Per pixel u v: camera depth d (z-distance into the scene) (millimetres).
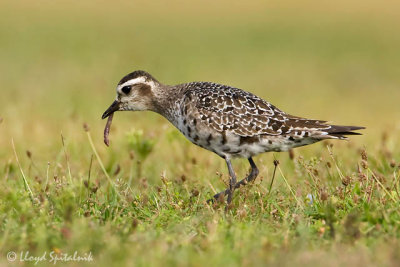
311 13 55094
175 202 12477
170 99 14219
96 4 57594
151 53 38625
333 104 28109
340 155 16031
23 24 47688
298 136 12938
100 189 13375
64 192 11656
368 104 28516
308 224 11039
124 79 14602
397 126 20047
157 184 14469
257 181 13594
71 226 10484
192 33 47125
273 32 47750
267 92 30031
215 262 9266
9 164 15430
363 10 55844
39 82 30500
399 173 12891
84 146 17547
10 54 37562
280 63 37469
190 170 15445
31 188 12984
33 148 18031
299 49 41812
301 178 13945
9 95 26750
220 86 13797
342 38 45156
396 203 11484
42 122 21594
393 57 38906
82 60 35938
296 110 26172
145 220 11695
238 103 13188
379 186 12344
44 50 38938
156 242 10031
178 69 33719
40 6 55469
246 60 38156
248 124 13023
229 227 10672
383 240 10195
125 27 48594
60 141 18094
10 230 10641
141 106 14672
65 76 31766
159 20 52125
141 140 15891
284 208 12125
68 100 25672
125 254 9539
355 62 37562
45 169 15500
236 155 13438
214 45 42875
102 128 19859
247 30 48500
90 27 47906
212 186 13664
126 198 12516
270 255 9602
